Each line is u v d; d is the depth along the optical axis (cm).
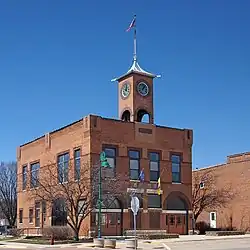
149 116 5578
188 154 5738
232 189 6462
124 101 5612
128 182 5131
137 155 5319
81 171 4812
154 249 3375
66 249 3534
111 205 4984
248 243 3900
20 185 6481
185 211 5575
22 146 6544
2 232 6256
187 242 4056
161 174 5450
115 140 5162
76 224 4469
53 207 5131
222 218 6550
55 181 5138
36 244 4144
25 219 6194
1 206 8588
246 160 6344
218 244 3794
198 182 6700
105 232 4878
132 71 5506
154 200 5347
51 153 5716
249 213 6194
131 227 5066
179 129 5719
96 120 5050
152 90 5653
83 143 5078
